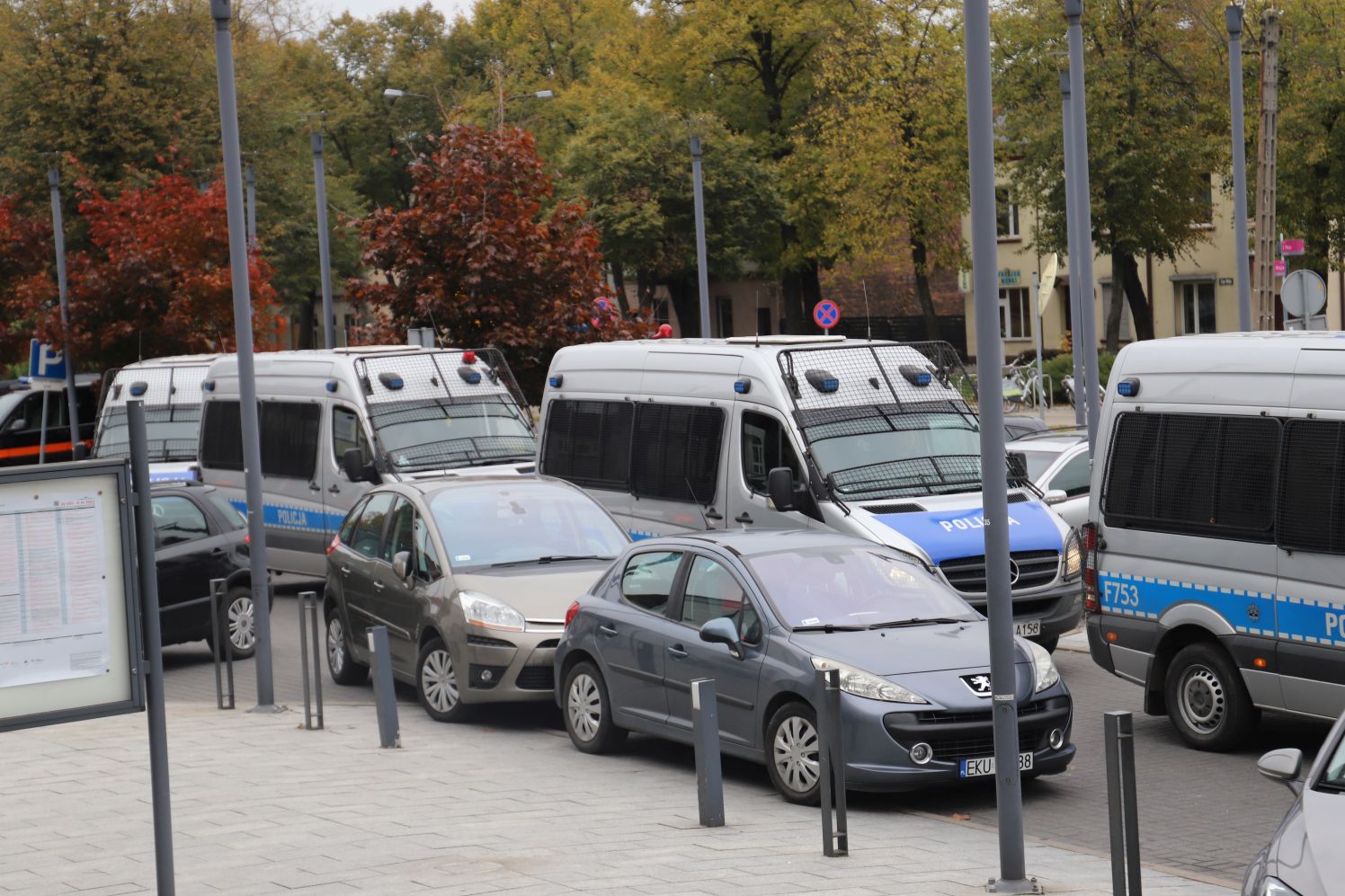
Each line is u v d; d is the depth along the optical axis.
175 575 19.33
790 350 17.30
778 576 12.37
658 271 64.25
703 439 17.59
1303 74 47.88
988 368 8.94
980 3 8.86
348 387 22.81
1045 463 20.73
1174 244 54.00
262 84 60.59
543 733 14.86
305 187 65.69
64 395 40.47
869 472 16.34
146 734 15.27
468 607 14.99
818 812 11.25
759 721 11.80
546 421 20.11
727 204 61.47
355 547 17.42
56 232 46.62
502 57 78.38
